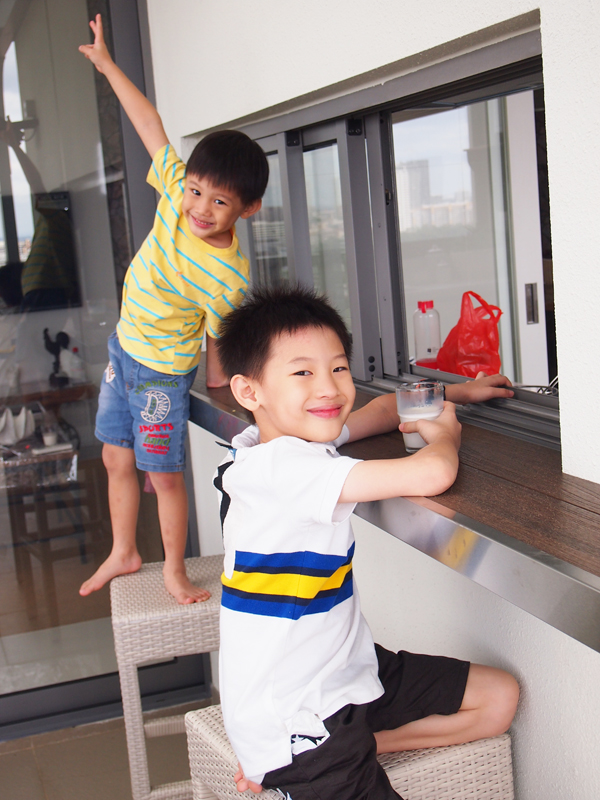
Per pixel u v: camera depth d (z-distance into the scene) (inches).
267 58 72.9
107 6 98.1
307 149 79.2
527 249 104.5
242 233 92.4
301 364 43.6
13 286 100.0
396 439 53.2
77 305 102.8
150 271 70.7
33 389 102.2
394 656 50.5
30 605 104.3
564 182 41.1
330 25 62.5
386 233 71.8
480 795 49.7
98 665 107.0
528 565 31.8
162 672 108.8
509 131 99.8
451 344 72.0
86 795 86.4
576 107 39.5
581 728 47.8
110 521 106.5
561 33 39.8
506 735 50.8
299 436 44.6
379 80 61.1
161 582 83.3
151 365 74.1
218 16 80.7
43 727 103.2
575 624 30.0
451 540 36.6
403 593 65.2
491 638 55.1
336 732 41.5
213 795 56.9
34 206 99.4
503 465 45.9
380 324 74.7
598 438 41.1
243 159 64.6
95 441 105.1
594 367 40.8
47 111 98.0
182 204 67.7
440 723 48.9
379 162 70.5
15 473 102.3
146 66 100.9
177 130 97.3
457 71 53.6
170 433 76.5
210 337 76.9
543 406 56.2
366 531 69.6
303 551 41.9
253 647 43.1
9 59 95.5
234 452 46.6
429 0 50.9
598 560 31.2
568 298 42.0
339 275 79.4
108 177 101.4
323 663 43.6
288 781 42.4
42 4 95.7
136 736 78.2
